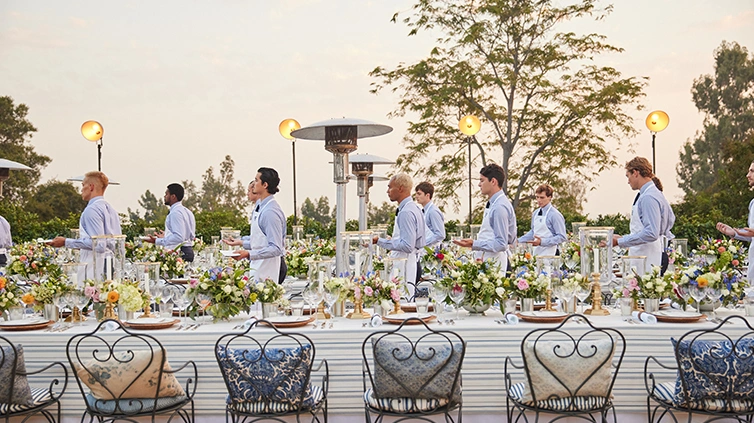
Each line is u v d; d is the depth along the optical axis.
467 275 4.32
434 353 3.41
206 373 3.92
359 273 4.61
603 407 3.45
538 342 3.42
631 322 4.07
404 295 4.61
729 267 4.38
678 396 3.51
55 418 3.94
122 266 4.36
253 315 4.46
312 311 4.43
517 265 5.68
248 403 3.47
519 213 22.61
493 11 20.36
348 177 5.00
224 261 6.66
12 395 3.46
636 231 5.35
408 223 5.59
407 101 21.50
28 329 4.07
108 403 3.50
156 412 3.51
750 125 26.70
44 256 6.86
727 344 3.40
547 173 21.64
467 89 21.34
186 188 23.50
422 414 3.45
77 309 4.28
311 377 3.96
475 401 3.96
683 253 6.14
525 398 3.49
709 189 25.45
